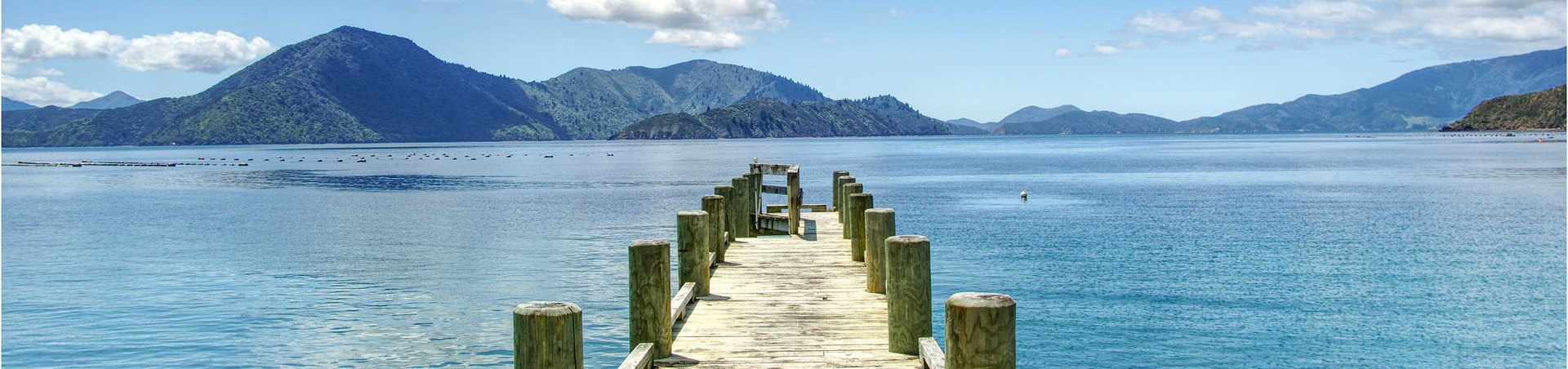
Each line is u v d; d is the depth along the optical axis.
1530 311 22.50
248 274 28.20
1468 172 78.25
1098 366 18.62
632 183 74.81
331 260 30.94
